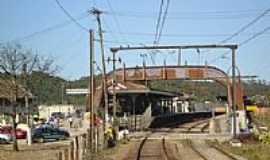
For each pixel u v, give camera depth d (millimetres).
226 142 45938
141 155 33688
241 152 35281
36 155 35344
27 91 48531
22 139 52344
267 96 96062
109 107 70000
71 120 72375
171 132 63438
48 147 42562
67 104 113562
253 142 43469
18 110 57062
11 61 42656
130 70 54781
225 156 32875
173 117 94688
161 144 44156
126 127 59875
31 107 59312
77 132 59750
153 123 77812
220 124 65750
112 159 31047
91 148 31688
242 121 55375
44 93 73812
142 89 69125
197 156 33000
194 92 154625
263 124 67812
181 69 53875
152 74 54562
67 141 50031
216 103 122875
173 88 141250
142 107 81375
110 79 55375
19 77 45969
